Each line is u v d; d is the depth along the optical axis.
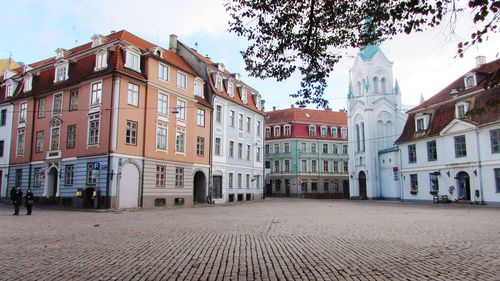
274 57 8.75
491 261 8.20
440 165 39.28
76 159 30.69
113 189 28.05
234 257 8.71
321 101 9.30
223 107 42.84
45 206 31.00
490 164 33.47
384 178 51.91
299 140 74.50
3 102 38.69
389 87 56.53
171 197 33.62
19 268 7.43
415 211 26.11
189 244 10.67
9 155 37.47
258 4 7.73
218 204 37.75
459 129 36.56
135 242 10.98
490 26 4.72
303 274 7.02
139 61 31.83
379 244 10.73
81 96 31.30
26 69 40.31
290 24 8.02
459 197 36.81
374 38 7.61
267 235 12.91
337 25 7.73
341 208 30.70
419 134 42.28
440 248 9.95
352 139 58.09
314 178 74.50
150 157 31.45
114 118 28.61
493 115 33.34
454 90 38.66
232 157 44.47
